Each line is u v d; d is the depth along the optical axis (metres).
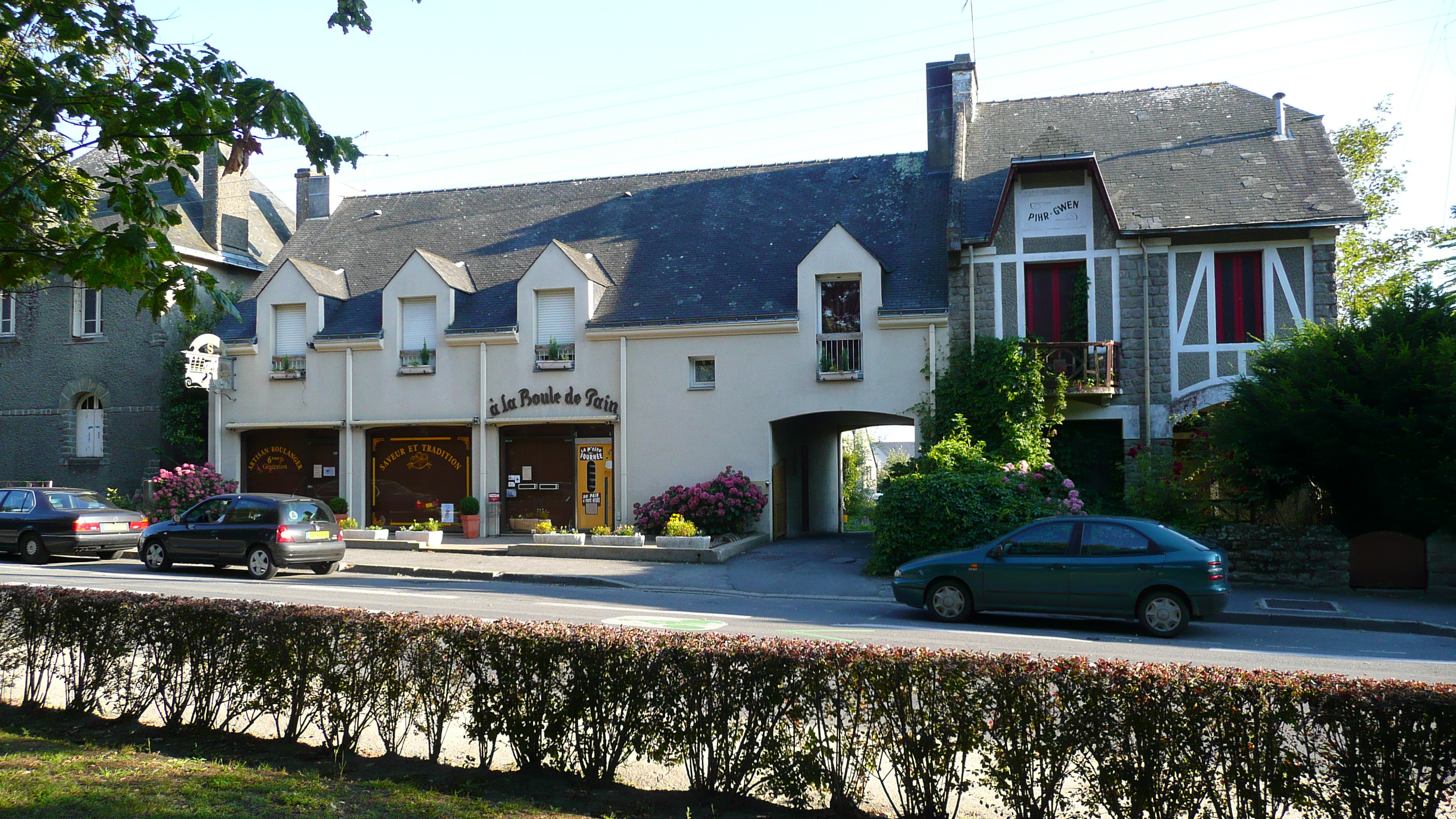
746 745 5.45
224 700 7.01
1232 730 4.65
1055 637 12.16
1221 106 24.27
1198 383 20.62
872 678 5.28
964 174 23.78
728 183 27.62
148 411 27.81
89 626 7.16
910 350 22.08
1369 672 10.09
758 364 22.97
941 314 21.75
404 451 25.41
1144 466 18.98
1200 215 20.80
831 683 5.37
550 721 5.89
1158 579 12.42
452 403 24.86
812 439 28.86
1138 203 21.45
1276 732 4.59
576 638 5.90
